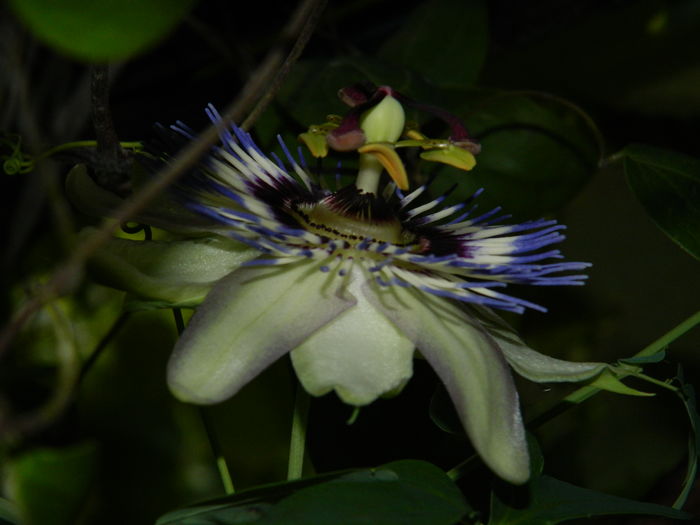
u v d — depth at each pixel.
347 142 0.23
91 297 0.30
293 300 0.21
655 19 0.34
